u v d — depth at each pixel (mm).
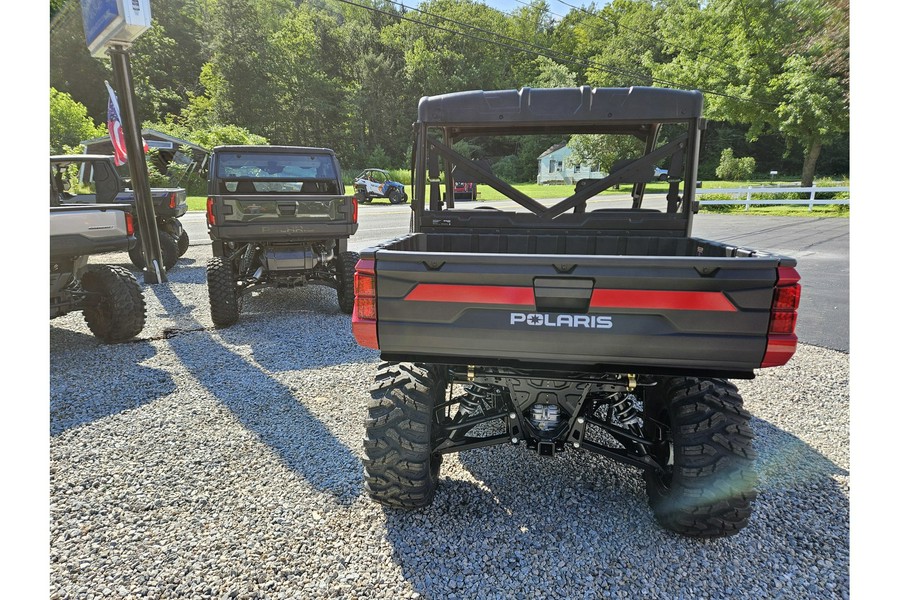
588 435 3420
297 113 57000
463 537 2424
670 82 27938
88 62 47656
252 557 2297
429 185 3262
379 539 2414
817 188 18031
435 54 59469
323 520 2553
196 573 2199
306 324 6047
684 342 1987
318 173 6617
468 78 57406
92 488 2789
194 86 60375
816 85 22172
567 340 2072
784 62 24344
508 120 3039
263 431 3457
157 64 56250
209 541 2396
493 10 63625
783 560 2271
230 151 6215
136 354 4949
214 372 4500
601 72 39281
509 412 2518
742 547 2354
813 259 9758
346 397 4008
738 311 1926
